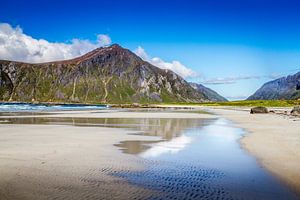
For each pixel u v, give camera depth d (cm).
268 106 16375
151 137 3394
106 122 5494
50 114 8150
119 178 1703
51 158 2172
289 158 2164
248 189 1514
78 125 4794
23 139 3108
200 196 1423
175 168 1939
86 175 1750
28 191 1466
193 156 2323
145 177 1731
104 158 2211
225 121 5919
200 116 7800
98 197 1402
